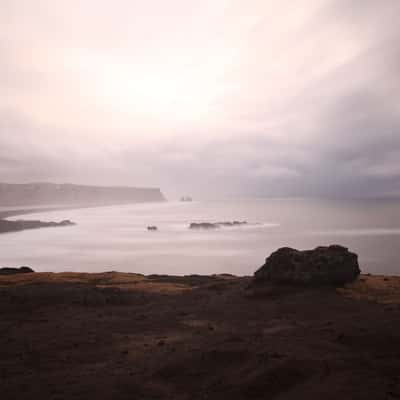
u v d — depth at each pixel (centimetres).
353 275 2378
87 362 1155
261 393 820
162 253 8438
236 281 2769
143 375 1000
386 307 1759
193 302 2180
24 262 7506
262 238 10712
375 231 11869
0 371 1094
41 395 897
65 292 2341
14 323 1742
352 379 819
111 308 2070
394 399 705
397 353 1011
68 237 12531
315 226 13912
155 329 1580
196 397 839
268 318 1694
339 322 1458
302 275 2298
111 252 8800
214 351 1100
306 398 746
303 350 1066
